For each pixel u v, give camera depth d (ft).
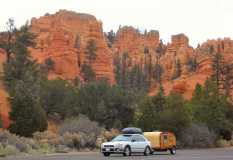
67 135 171.22
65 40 489.26
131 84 515.50
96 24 547.49
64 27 588.09
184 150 186.50
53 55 479.41
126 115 228.63
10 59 290.35
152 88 556.51
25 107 185.16
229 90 437.17
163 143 148.66
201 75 496.64
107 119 224.94
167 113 221.25
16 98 187.52
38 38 517.96
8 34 305.12
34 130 183.93
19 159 107.96
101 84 238.07
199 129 229.04
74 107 231.91
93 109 228.22
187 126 224.94
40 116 188.14
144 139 132.87
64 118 232.32
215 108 261.24
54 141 164.55
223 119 262.47
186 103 263.08
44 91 241.55
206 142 229.04
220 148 219.61
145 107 222.89
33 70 283.38
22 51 287.69
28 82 254.27
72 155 132.77
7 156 126.41
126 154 125.80
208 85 277.85
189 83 488.02
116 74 533.55
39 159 107.65
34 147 152.25
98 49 524.52
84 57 506.07
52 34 531.09
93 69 503.20
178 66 605.31
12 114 185.57
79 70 485.97
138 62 640.99
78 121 186.80
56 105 238.89
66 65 472.85
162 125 218.38
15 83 245.04
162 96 231.09
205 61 505.25
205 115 257.96
